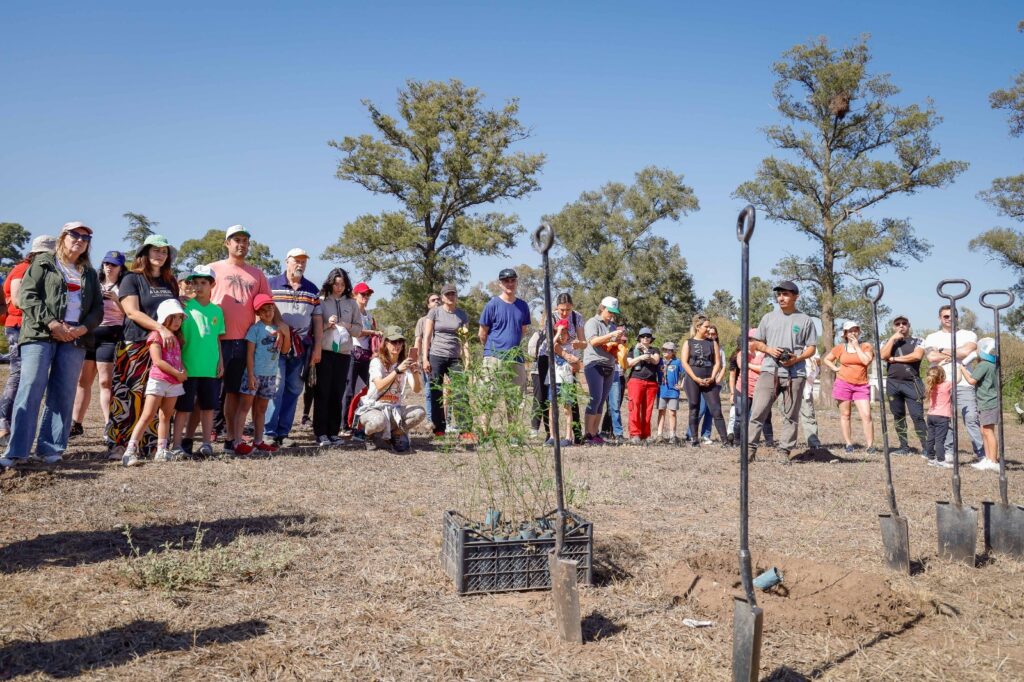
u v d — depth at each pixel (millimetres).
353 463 7805
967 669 3227
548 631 3496
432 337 9992
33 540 4547
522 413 4777
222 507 5602
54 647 3090
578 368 10578
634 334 55250
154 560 4000
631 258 59344
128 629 3305
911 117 31422
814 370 11375
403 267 41438
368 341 10633
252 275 8383
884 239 32125
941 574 4605
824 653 3348
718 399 10984
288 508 5684
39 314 6449
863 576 4215
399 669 3049
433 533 5125
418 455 8594
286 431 9094
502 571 4020
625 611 3777
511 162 41344
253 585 3953
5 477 5965
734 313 67375
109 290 8352
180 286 7875
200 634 3293
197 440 9219
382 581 4090
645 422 11461
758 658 2887
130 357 7504
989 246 35094
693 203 57438
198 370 7680
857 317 32375
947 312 9633
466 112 41812
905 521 4602
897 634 3615
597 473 7781
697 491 7105
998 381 5289
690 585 4109
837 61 32812
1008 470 9227
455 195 41906
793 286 9266
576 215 62219
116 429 7488
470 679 2994
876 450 10953
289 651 3168
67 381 6855
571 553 4133
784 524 5863
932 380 9570
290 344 8758
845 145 34281
